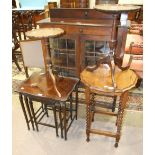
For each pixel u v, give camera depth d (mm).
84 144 1794
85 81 1486
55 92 1616
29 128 1956
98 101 2172
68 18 2297
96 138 1855
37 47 1603
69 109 2010
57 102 1593
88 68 1612
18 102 2369
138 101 2305
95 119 2090
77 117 2105
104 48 2100
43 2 4617
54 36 1414
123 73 1584
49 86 1690
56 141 1836
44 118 2102
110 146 1768
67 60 2299
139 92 2445
